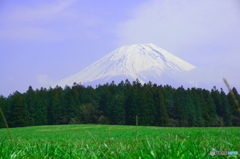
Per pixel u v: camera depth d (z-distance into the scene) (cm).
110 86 14100
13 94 11694
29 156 589
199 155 496
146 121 9706
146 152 510
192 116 10469
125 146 700
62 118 10850
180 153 496
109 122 10475
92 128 5966
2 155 571
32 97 11156
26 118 10031
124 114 10056
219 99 11238
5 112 9712
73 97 11394
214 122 10950
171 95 11050
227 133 1797
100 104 11256
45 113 10625
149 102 9844
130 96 9962
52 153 612
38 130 5691
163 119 9775
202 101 11000
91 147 771
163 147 538
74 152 633
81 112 10850
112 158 554
